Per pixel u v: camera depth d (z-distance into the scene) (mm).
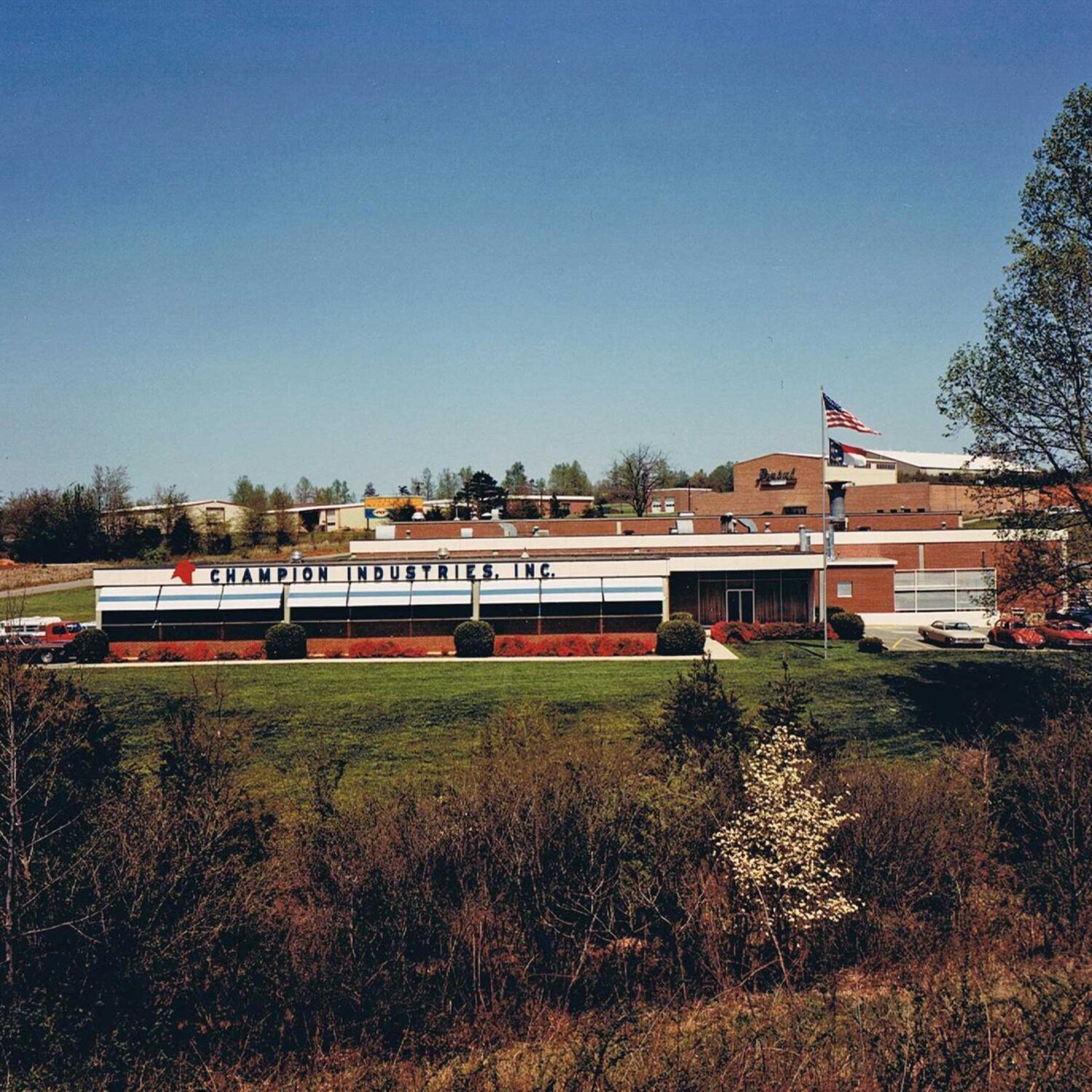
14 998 10773
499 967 13477
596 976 13406
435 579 42438
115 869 12102
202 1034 11992
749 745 18438
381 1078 11305
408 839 14891
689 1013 12836
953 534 54406
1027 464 28797
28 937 11148
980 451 29500
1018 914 15234
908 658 40062
